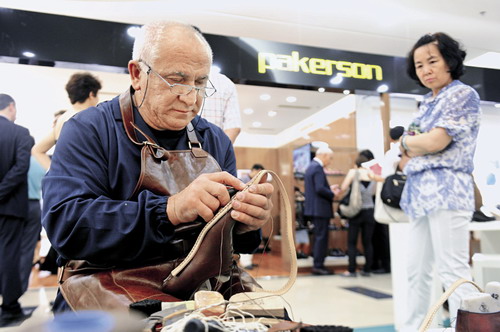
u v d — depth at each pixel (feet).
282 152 21.50
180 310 1.60
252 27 13.47
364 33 14.02
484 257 6.35
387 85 13.39
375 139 19.20
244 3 11.94
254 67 12.08
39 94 19.54
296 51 12.57
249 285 2.62
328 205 15.11
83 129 2.60
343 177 19.86
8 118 8.29
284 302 1.77
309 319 7.95
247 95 21.07
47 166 8.68
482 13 12.73
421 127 5.42
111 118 2.71
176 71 2.51
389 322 7.72
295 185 19.66
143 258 2.36
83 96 7.82
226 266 2.23
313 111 24.59
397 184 7.43
